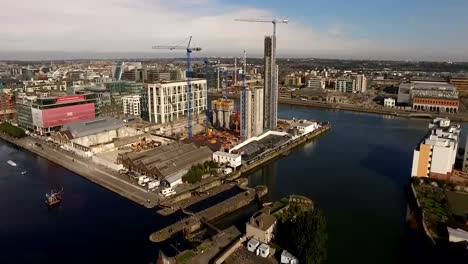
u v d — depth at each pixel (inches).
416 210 6806.1
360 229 6186.0
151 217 6486.2
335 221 6481.3
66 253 5383.9
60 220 6407.5
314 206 7081.7
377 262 5196.9
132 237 5816.9
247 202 7170.3
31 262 5167.3
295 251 5113.2
